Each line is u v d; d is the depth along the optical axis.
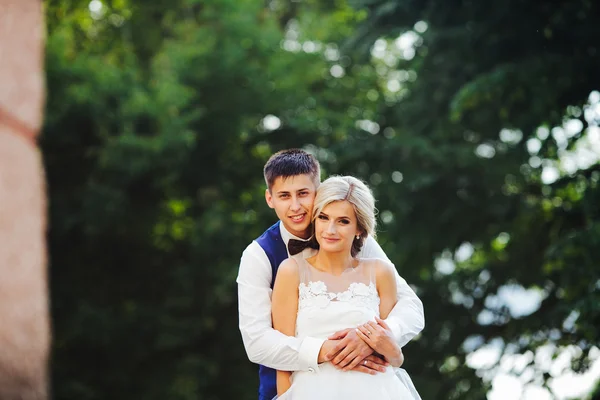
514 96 9.13
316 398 3.12
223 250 13.27
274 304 3.31
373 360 3.20
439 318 11.40
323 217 3.26
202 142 13.76
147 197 13.71
